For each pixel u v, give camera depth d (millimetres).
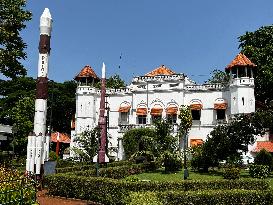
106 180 19562
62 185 21484
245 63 47844
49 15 28344
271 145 44406
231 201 16328
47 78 27859
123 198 18469
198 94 51375
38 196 21516
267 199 16703
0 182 12930
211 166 34438
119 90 55500
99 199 19672
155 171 35406
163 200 15766
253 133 32812
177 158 34438
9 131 55750
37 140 25828
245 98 46969
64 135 65875
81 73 56062
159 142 36281
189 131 50594
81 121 54344
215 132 34188
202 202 15992
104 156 27656
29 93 65688
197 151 34969
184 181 19375
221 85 50312
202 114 50688
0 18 33250
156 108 52250
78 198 20766
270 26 55188
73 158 45438
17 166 36719
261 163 34531
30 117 55156
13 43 34250
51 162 25969
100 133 28281
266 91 52969
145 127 49531
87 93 54906
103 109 29109
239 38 57906
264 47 53344
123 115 54750
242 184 20016
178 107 51281
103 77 30000
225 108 48938
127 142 48469
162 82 52781
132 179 21312
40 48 27828
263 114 32250
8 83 71125
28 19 34312
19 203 12820
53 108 70688
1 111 66250
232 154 33844
